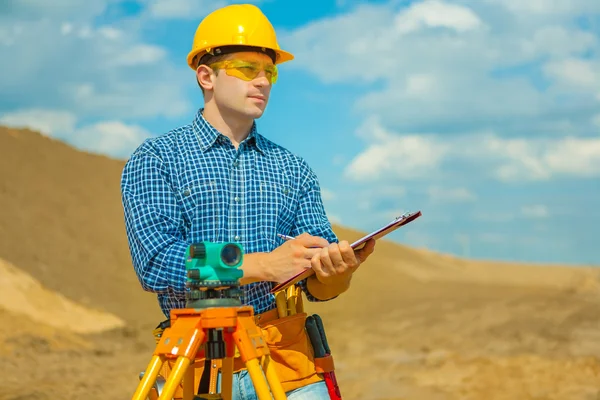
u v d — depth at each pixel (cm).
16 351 1480
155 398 322
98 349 1611
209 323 277
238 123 347
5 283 1983
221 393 310
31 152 3250
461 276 4000
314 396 332
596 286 3131
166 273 322
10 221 2597
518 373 1264
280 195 349
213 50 339
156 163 339
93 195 3088
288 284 314
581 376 1235
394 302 2752
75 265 2423
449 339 1767
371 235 306
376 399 1073
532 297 2694
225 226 338
